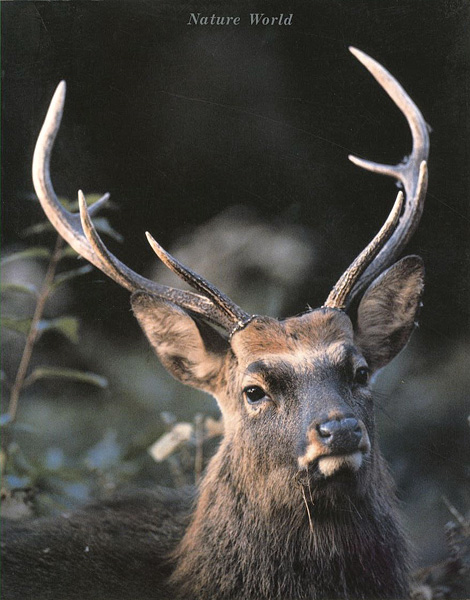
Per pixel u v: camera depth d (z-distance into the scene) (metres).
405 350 11.91
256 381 6.88
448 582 8.11
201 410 11.65
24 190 11.97
